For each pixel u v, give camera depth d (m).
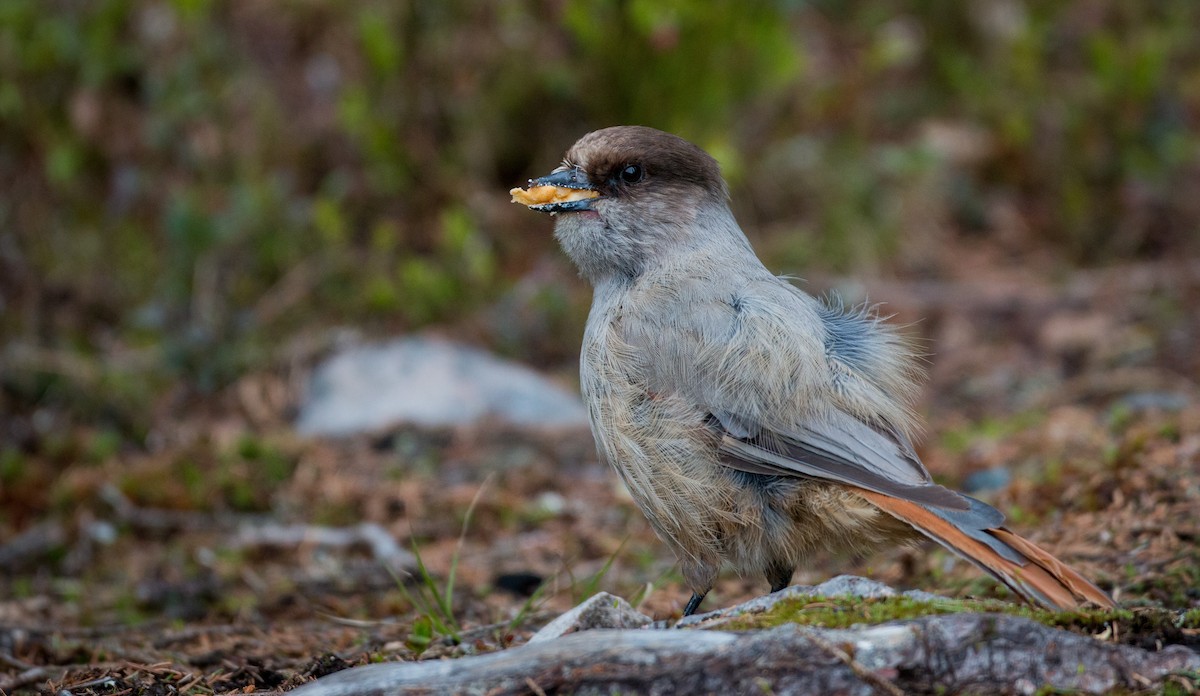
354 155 14.74
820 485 6.83
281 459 11.88
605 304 7.95
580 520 10.77
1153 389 12.61
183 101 14.38
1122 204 16.34
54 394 12.91
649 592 8.38
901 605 5.82
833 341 7.30
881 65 16.08
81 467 11.91
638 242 7.95
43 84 14.40
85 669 7.49
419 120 14.66
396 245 14.55
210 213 14.41
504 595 9.26
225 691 6.95
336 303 14.02
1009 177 16.80
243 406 13.12
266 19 14.92
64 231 14.22
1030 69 17.03
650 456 7.18
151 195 14.53
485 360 13.38
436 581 9.67
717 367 7.12
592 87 14.52
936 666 5.28
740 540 7.11
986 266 15.66
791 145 15.98
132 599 9.70
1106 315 14.46
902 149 16.09
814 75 16.78
